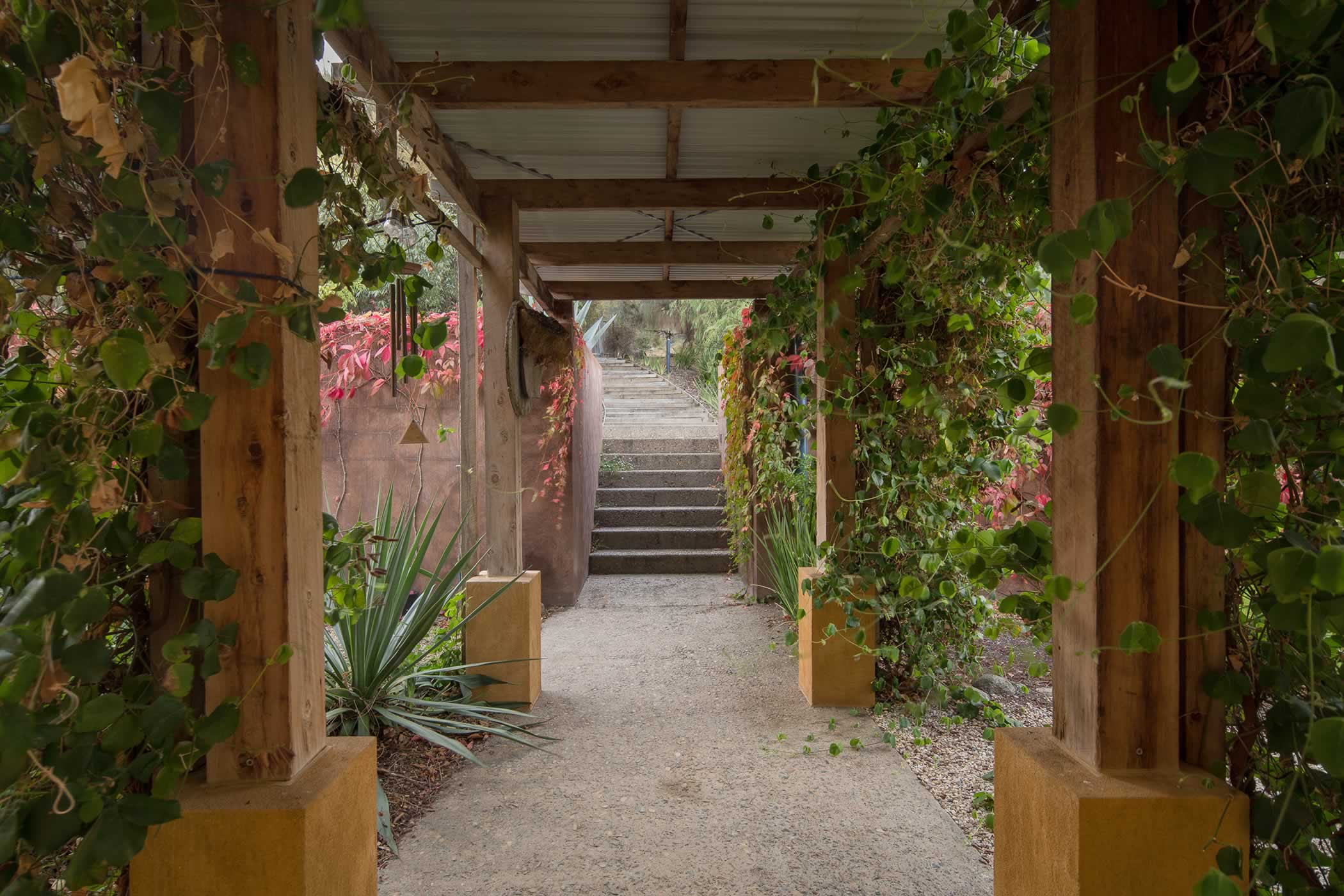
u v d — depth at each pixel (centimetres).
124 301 103
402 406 512
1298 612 96
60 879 112
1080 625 122
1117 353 117
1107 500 117
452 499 513
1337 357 94
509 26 213
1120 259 117
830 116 265
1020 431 139
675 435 867
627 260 424
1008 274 188
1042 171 169
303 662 123
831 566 305
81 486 97
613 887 192
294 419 120
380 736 286
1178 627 118
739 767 265
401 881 196
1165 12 117
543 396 538
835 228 295
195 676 123
